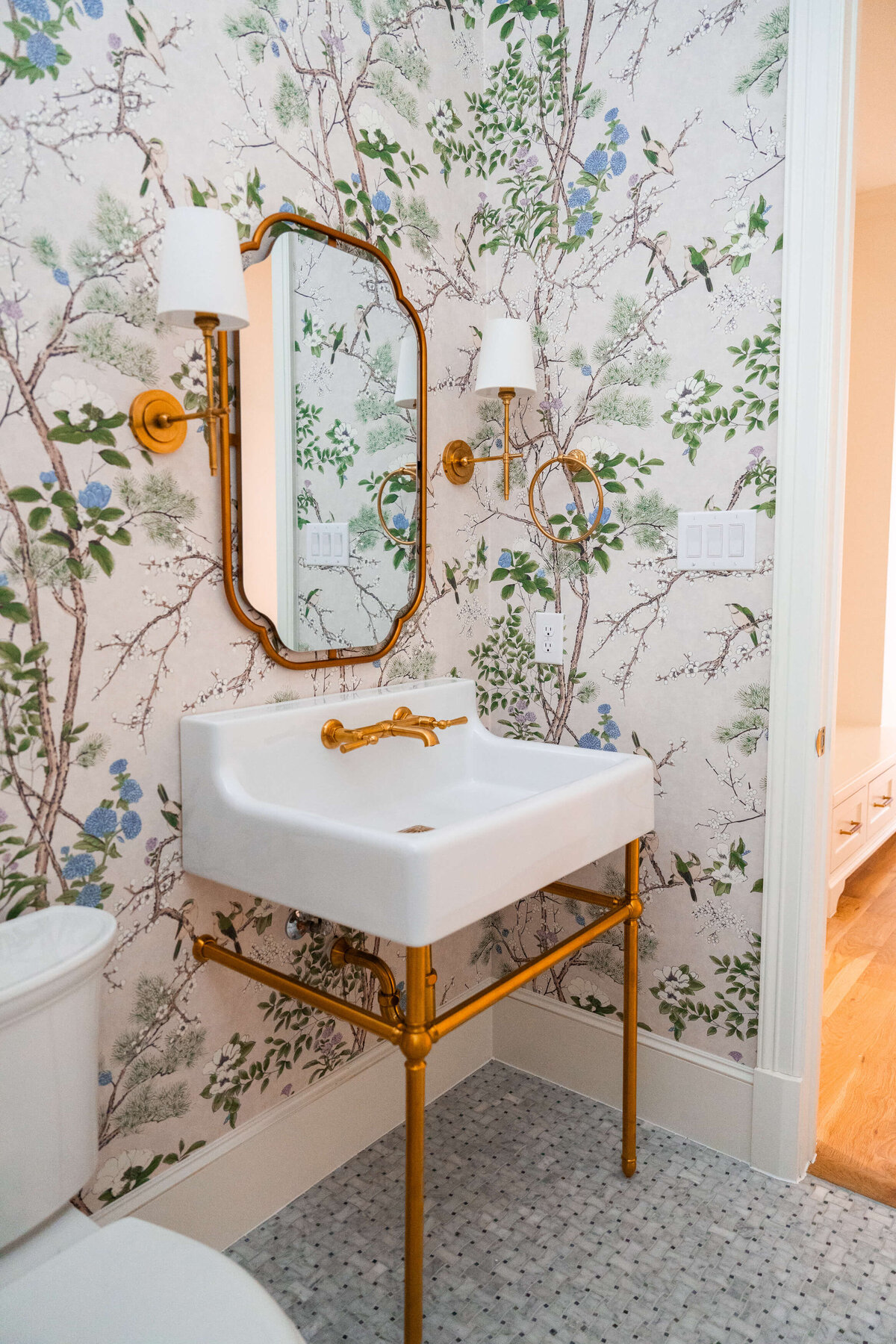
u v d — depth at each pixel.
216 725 1.29
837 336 1.49
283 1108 1.57
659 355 1.68
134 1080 1.33
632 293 1.71
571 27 1.75
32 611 1.16
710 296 1.60
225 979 1.46
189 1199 1.41
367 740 1.48
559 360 1.83
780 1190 1.60
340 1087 1.68
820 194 1.44
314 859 1.16
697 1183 1.63
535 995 2.00
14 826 1.16
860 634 3.68
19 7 1.08
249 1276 0.89
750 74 1.52
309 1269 1.42
